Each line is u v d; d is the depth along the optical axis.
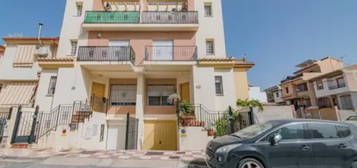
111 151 8.09
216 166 4.59
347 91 24.31
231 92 11.83
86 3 13.90
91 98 12.52
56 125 9.35
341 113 19.48
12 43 15.11
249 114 9.60
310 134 4.74
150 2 15.48
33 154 7.13
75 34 13.30
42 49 14.59
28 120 9.78
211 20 14.12
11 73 14.31
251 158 4.52
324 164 4.44
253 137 4.78
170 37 13.62
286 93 35.06
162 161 6.34
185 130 9.12
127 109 13.33
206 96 11.55
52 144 8.54
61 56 12.83
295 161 4.46
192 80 12.12
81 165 5.84
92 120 10.56
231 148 4.62
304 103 31.48
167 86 14.16
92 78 13.06
